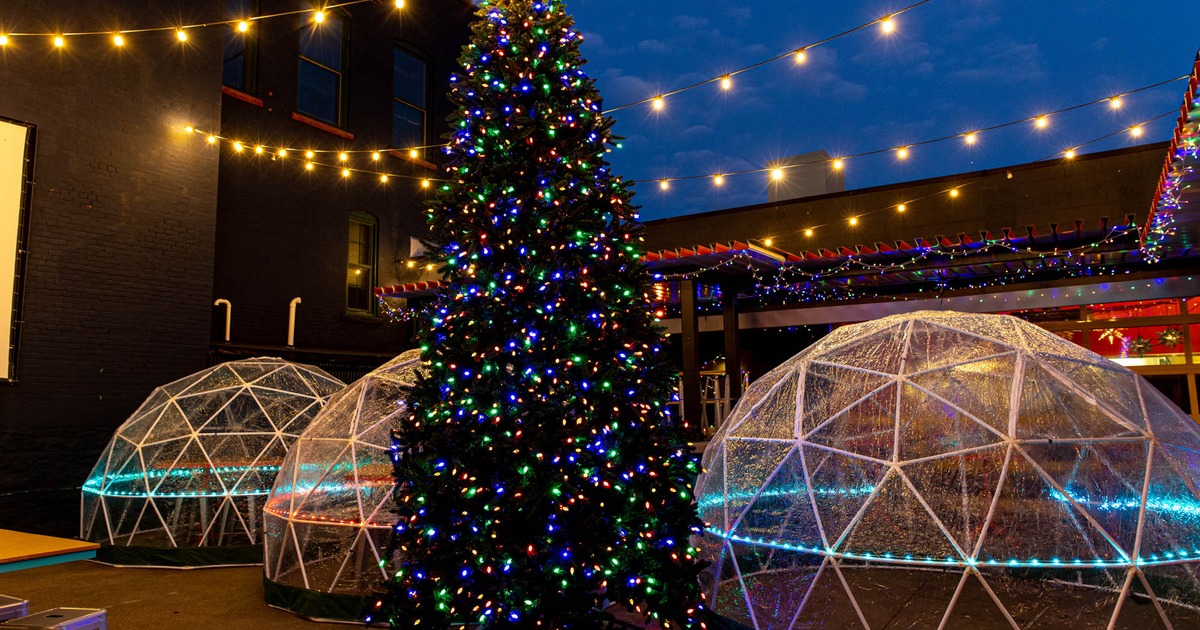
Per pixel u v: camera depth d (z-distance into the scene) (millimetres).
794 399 6098
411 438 5102
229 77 12875
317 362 13148
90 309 10211
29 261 9703
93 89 10484
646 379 5285
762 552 5547
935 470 5188
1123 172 13062
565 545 4758
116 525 8742
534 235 5145
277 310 13078
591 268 5238
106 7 10680
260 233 12922
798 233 15727
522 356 5125
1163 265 11430
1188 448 5402
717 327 15492
